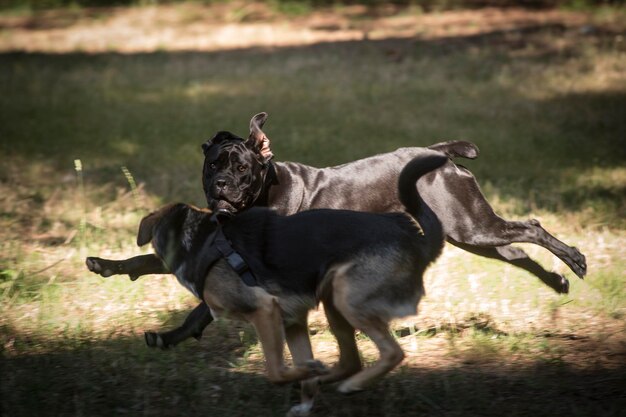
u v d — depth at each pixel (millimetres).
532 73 24016
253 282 7250
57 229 13359
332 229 7426
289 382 7234
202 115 20875
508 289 10570
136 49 29688
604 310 9852
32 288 10617
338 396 7930
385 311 7367
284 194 9438
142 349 8734
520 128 19406
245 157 9242
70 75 25750
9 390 7777
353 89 23016
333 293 7398
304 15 33812
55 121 20547
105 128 19969
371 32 30172
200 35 31469
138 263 8547
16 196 15156
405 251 7469
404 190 7602
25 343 9047
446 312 10039
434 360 8727
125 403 7719
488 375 8312
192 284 7555
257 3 35750
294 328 7758
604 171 16516
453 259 11672
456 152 9852
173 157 17703
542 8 32250
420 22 31250
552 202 14602
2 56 28844
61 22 35125
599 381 8102
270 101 21984
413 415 7535
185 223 7652
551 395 7832
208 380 8188
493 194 14953
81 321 9555
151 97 22938
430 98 22016
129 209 14359
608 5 31688
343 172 9594
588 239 12453
